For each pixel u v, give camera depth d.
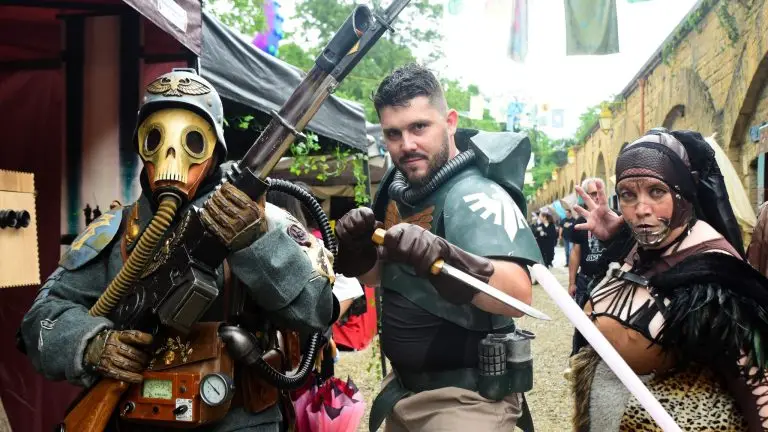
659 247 1.69
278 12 5.63
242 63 3.59
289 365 1.95
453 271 1.71
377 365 4.69
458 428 2.10
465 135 2.52
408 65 2.30
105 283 1.82
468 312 2.15
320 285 1.72
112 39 3.01
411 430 2.24
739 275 1.55
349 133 5.32
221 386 1.57
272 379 1.69
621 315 1.68
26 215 2.15
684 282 1.59
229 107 4.04
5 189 2.08
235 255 1.61
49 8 2.99
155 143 1.69
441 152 2.25
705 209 1.75
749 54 9.02
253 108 3.96
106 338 1.58
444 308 2.16
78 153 3.02
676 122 13.62
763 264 2.65
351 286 2.93
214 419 1.61
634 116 17.31
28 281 2.17
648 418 1.65
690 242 1.68
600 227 1.96
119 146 3.00
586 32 5.05
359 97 15.85
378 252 2.18
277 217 1.78
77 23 3.03
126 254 1.79
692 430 1.60
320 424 2.68
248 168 1.58
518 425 2.34
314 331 1.73
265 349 1.83
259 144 1.59
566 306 1.27
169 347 1.63
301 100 1.59
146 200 1.81
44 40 3.05
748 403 1.55
